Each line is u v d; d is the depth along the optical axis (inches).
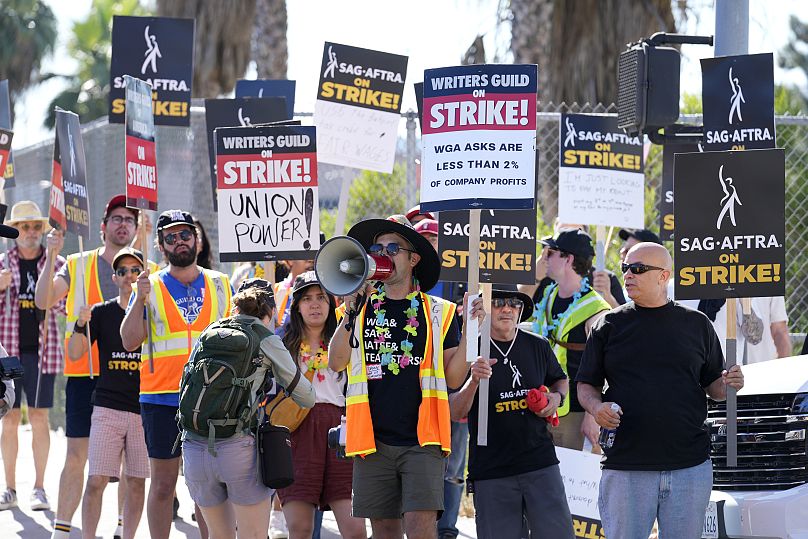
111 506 827.4
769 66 682.8
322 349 597.0
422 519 499.5
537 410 548.7
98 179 1011.9
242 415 533.0
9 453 833.5
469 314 522.3
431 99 558.6
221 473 536.7
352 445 509.0
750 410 576.1
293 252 634.8
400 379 510.3
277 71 1370.6
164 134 993.5
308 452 580.1
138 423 652.7
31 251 847.7
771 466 566.9
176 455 616.4
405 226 515.5
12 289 839.7
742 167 548.1
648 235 775.7
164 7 1418.6
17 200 1209.4
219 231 636.1
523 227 650.8
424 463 502.3
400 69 768.3
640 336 525.3
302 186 636.1
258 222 636.1
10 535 741.9
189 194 1001.5
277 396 580.4
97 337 659.4
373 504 512.4
